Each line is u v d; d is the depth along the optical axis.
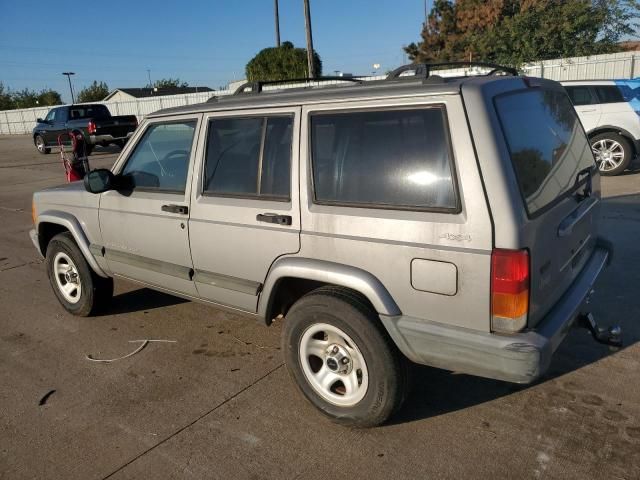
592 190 3.60
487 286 2.56
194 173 3.73
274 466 2.93
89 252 4.63
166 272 4.02
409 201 2.79
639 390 3.39
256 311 3.54
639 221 7.02
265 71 29.00
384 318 2.87
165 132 3.99
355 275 2.94
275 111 3.32
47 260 5.12
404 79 3.02
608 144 10.34
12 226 9.26
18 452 3.16
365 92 2.98
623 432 3.01
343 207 3.01
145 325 4.83
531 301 2.60
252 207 3.38
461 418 3.23
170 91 57.50
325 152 3.10
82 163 11.05
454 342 2.69
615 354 3.83
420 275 2.74
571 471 2.75
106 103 32.03
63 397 3.73
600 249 3.77
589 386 3.46
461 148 2.61
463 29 31.25
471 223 2.57
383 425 3.21
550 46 20.45
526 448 2.93
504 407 3.31
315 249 3.10
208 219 3.63
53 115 21.48
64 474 2.96
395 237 2.79
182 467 2.97
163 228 3.94
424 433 3.12
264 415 3.39
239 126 3.52
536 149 2.91
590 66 18.41
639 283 5.02
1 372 4.12
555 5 21.17
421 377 3.70
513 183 2.54
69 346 4.51
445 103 2.68
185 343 4.45
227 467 2.95
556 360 3.80
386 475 2.81
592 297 4.77
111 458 3.07
